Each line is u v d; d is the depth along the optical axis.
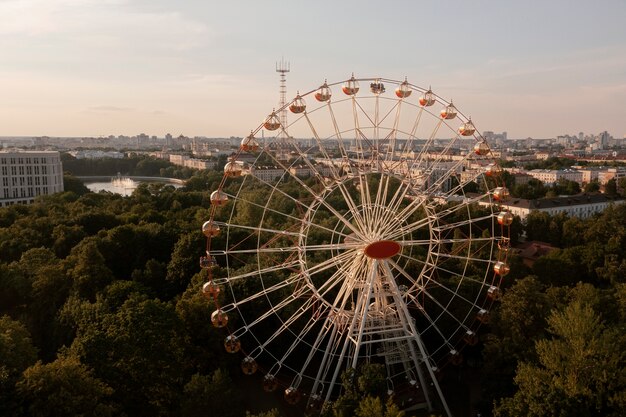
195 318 73.44
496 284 96.75
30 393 48.66
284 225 127.31
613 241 110.88
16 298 87.19
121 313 65.00
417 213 138.88
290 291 82.31
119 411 55.72
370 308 67.44
